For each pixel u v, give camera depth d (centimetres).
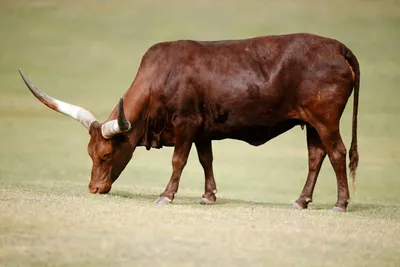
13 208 2072
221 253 1806
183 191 3050
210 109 2359
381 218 2300
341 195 2381
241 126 2377
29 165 3928
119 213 2083
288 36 2388
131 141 2375
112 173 2388
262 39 2391
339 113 2353
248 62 2359
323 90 2338
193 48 2380
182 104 2345
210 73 2350
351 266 1786
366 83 5834
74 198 2281
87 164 4031
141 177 3672
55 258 1745
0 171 3688
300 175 3925
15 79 5984
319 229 2056
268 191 3459
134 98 2369
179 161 2364
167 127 2386
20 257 1745
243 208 2344
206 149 2455
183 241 1873
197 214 2152
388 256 1872
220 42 2405
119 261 1741
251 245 1875
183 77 2348
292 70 2344
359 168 4088
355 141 2406
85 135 4853
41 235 1873
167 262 1742
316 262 1792
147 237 1889
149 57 2397
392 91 5691
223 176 3834
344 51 2386
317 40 2375
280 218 2166
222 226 2019
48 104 2452
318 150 2419
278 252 1838
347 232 2050
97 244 1830
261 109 2353
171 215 2108
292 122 2394
